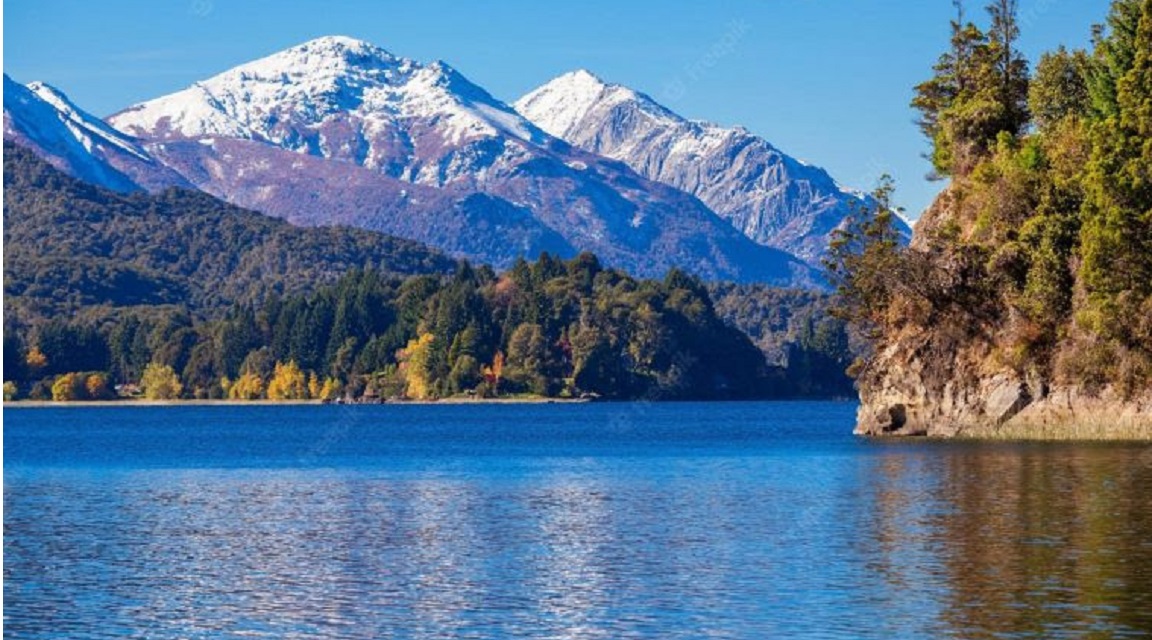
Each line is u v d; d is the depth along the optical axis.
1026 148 172.62
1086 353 158.50
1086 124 171.62
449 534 89.00
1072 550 73.25
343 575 72.94
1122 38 179.38
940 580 66.06
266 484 134.75
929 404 175.62
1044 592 62.41
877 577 67.50
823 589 65.00
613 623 59.50
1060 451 139.00
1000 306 170.00
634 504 105.94
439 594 66.94
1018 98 194.62
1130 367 154.62
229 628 60.16
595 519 96.00
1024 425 164.00
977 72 193.38
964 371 171.62
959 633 55.50
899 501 99.25
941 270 173.75
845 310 186.38
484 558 78.00
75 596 67.69
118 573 74.44
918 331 177.50
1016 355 165.38
